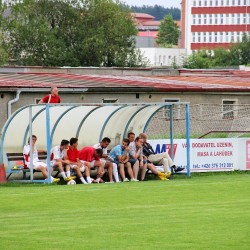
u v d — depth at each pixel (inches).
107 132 2447.1
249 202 1835.6
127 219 1590.8
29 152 2207.2
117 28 7401.6
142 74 4480.8
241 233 1446.9
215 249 1322.6
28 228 1494.8
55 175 2262.6
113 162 2260.1
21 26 7229.3
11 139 2317.9
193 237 1412.4
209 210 1706.4
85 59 7381.9
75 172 2213.3
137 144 2297.0
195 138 2642.7
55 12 7416.3
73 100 3083.2
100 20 7450.8
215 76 4261.8
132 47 7539.4
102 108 2409.0
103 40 7367.1
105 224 1534.2
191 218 1599.4
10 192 1991.9
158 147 2427.4
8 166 2260.1
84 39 7332.7
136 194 1955.0
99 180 2229.3
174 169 2415.1
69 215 1646.2
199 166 2495.1
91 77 3496.6
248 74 4722.0
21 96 2972.4
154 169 2330.2
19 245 1350.9
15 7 6210.6
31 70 4183.1
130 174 2281.0
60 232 1455.5
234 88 3484.3
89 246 1343.5
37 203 1807.3
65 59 7268.7
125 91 3196.4
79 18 7426.2
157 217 1614.2
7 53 6904.5
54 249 1322.6
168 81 3597.4
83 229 1483.8
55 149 2213.3
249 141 2561.5
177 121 3115.2
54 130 2311.8
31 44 7244.1
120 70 4439.0
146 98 3260.3
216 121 3312.0
